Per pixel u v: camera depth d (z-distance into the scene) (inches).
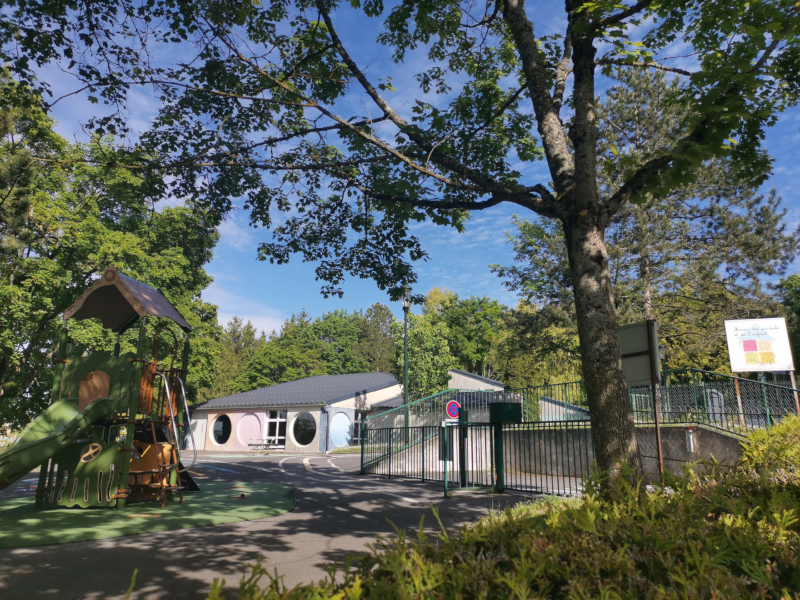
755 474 147.6
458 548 93.0
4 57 297.9
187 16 314.7
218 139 342.6
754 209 1080.8
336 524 312.8
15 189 611.2
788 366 522.3
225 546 253.1
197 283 1305.4
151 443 430.0
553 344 1184.8
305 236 433.1
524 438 653.3
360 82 338.6
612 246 1095.6
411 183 358.0
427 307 2469.2
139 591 184.2
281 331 3617.1
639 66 310.8
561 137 268.4
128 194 373.4
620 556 84.2
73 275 880.3
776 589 84.8
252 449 1382.9
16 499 416.2
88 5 304.0
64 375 396.2
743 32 235.5
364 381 1529.3
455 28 363.6
